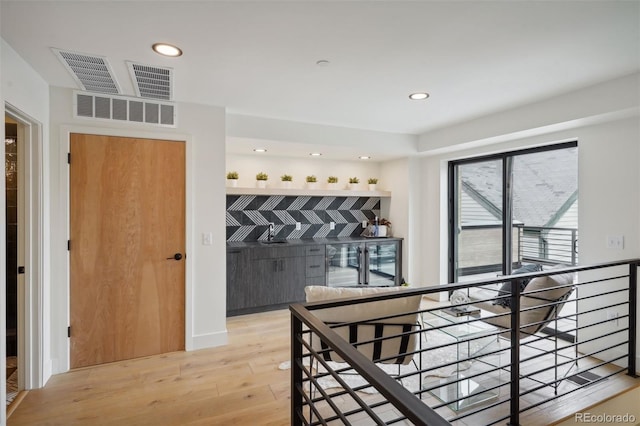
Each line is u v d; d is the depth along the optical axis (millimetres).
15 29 1878
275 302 4344
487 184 4344
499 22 1835
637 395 2557
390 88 2840
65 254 2781
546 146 3652
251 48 2129
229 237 4723
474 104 3281
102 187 2908
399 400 774
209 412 2252
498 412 2326
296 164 5141
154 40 2021
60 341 2770
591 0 1635
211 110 3297
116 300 2971
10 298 3061
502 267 4133
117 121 2941
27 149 2520
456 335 2488
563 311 3840
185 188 3189
